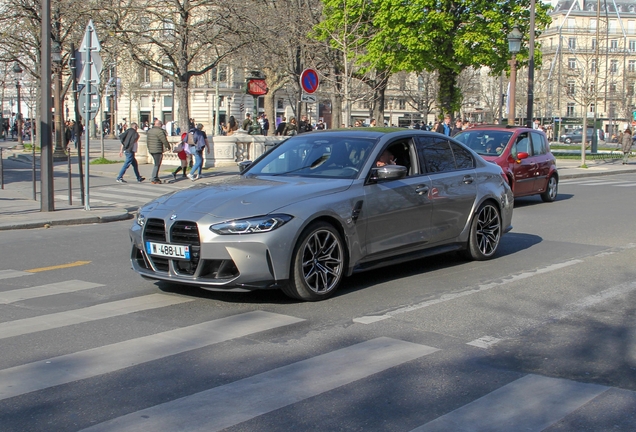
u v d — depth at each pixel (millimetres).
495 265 8906
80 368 4949
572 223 13195
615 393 4531
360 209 7207
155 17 30391
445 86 35625
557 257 9516
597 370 4977
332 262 6996
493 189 9148
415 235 7957
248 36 28078
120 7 27562
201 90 71438
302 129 30188
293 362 5086
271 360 5133
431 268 8703
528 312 6578
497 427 3990
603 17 89312
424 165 8289
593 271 8531
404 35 33531
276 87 44375
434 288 7570
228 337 5703
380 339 5672
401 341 5621
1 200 16484
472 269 8641
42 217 13539
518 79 73250
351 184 7285
